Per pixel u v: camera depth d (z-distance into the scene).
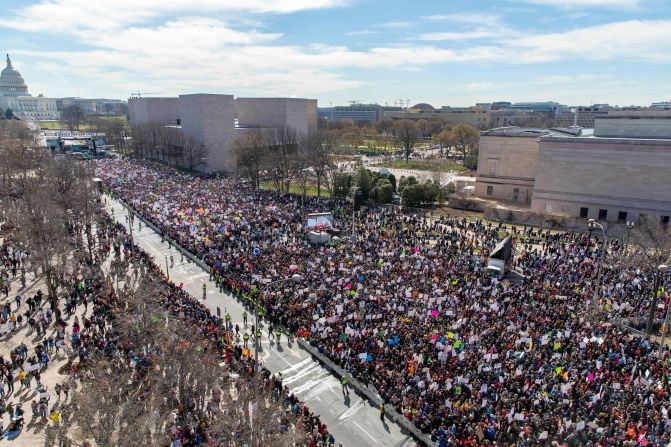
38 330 45.09
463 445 30.16
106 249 69.88
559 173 94.94
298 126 173.50
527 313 45.38
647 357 38.81
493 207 99.00
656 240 62.56
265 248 67.31
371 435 33.06
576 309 47.16
